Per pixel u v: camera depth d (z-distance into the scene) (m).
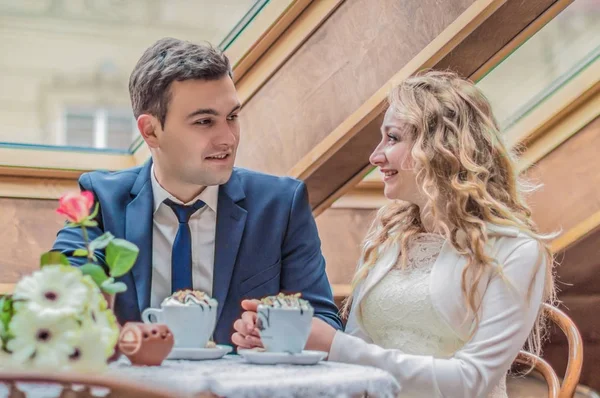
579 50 3.28
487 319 1.86
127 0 3.19
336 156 2.76
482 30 2.44
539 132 3.34
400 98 2.06
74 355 1.10
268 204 2.09
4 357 1.11
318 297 2.05
